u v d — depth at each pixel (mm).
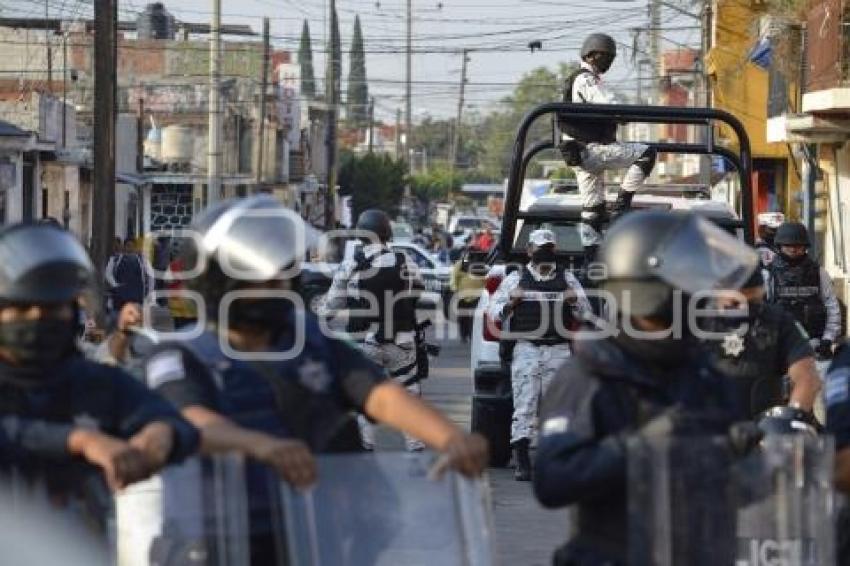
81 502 9273
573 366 9469
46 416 9281
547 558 18359
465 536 9648
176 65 118125
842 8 45188
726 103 67312
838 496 10477
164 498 9281
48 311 9164
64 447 8992
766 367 16219
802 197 59219
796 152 60156
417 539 9641
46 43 93812
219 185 83000
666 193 30719
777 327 16250
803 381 16016
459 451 9531
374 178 166875
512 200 24922
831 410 10211
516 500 22594
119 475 8844
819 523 9438
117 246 53938
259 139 101438
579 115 24219
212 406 9844
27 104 73812
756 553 9266
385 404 10070
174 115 111000
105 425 9344
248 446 9242
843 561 10531
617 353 9406
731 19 67938
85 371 9383
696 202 26922
